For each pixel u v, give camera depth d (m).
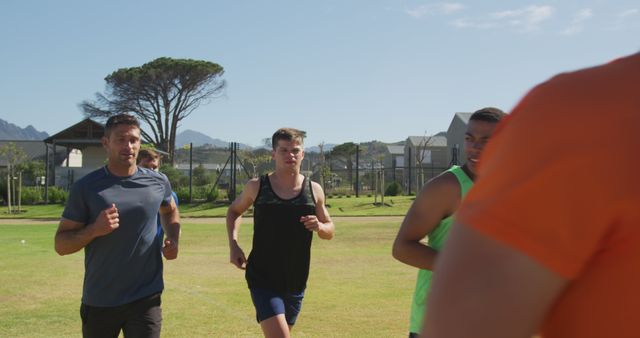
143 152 6.28
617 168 0.87
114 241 4.25
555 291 0.91
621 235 0.90
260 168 51.53
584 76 0.95
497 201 0.92
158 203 4.47
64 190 43.19
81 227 4.36
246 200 5.11
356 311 8.25
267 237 4.88
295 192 4.96
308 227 4.77
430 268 3.34
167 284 10.51
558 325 0.99
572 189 0.88
